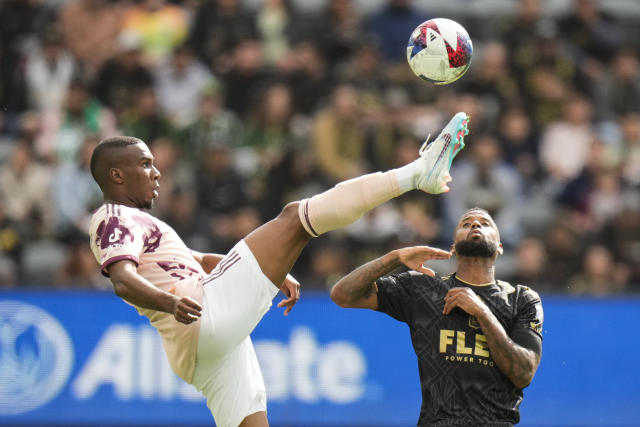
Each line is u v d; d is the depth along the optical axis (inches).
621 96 1737.2
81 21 1676.9
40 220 1437.0
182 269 684.7
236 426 713.6
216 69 1669.5
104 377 1253.7
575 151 1614.2
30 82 1595.7
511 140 1593.3
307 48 1663.4
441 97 1646.2
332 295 713.6
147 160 709.9
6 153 1546.5
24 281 1365.7
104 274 659.4
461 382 679.1
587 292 1331.2
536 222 1517.0
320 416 1261.1
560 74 1707.7
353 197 667.4
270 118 1557.6
